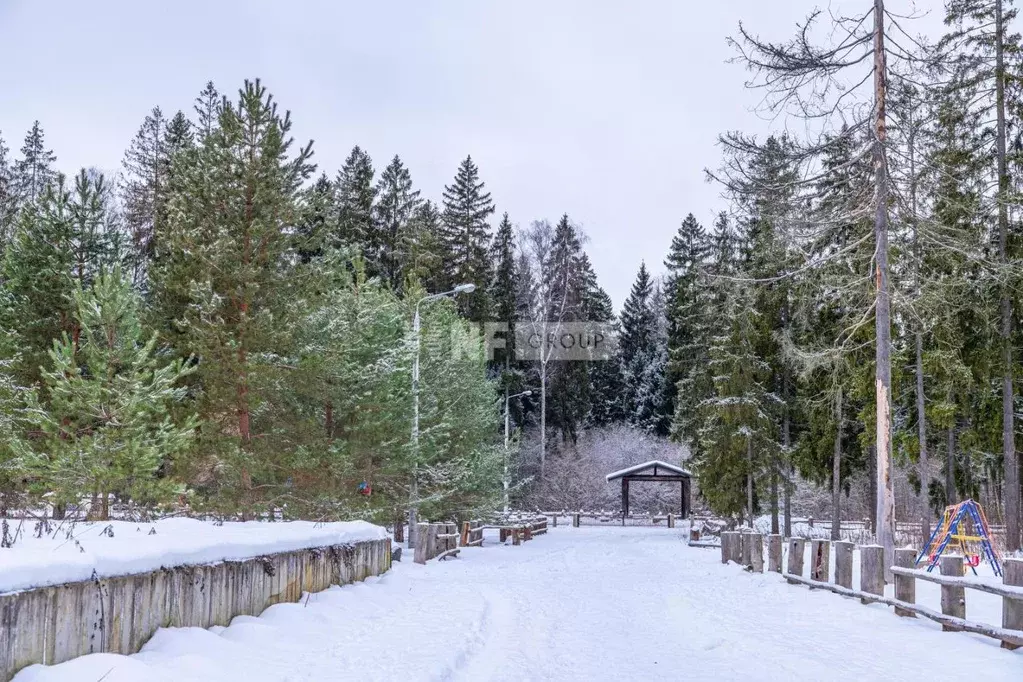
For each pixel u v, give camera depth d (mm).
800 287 23859
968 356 24547
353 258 28031
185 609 8031
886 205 17656
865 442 28141
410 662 8141
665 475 56094
